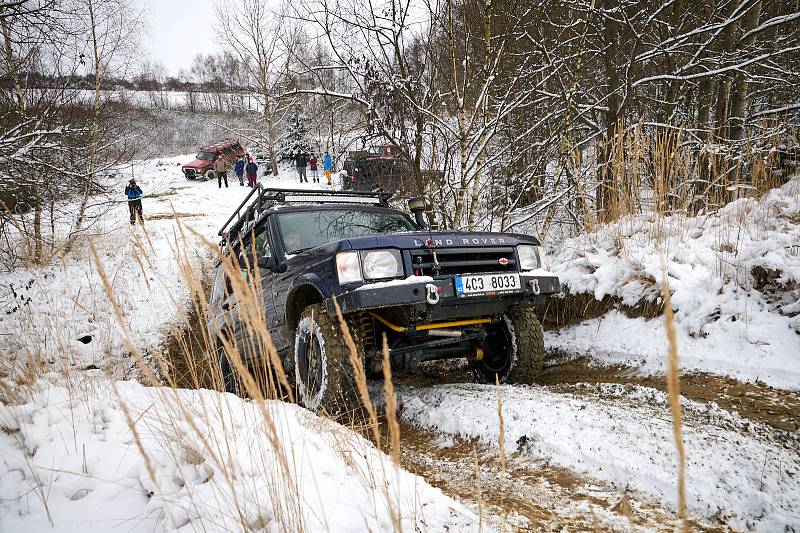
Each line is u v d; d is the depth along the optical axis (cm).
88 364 599
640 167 552
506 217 659
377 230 446
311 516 165
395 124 581
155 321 784
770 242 382
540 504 192
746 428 237
